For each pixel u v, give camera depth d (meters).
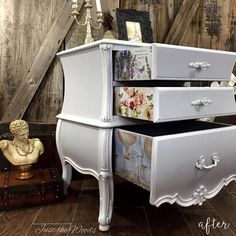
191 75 0.93
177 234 1.01
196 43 1.78
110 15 1.58
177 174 0.86
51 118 1.59
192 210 1.20
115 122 0.98
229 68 1.06
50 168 1.38
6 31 1.47
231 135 0.99
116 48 0.96
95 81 1.02
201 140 0.90
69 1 1.52
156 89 0.82
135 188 1.45
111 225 1.06
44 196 1.20
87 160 1.08
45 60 1.53
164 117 0.84
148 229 1.03
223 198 1.33
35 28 1.50
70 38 1.55
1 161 1.35
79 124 1.11
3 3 1.45
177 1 1.72
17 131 1.19
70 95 1.21
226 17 1.81
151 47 0.82
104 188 0.99
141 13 1.31
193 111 0.92
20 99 1.53
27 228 1.02
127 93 0.93
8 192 1.13
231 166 1.03
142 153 0.86
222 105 1.02
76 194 1.35
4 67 1.50
